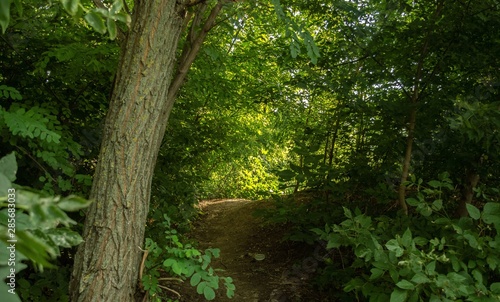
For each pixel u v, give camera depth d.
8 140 3.06
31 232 0.69
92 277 2.71
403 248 2.88
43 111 3.18
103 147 2.83
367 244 3.17
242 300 4.55
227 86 5.59
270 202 8.36
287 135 7.50
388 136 4.68
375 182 4.94
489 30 4.16
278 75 6.43
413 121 4.43
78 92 4.22
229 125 7.14
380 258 2.92
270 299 4.53
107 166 2.79
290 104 5.90
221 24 4.05
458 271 2.90
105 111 4.38
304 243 5.95
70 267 3.64
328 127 5.91
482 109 2.93
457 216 4.38
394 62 4.65
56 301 3.25
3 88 3.07
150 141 2.88
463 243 2.98
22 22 3.66
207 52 4.21
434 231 3.57
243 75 6.43
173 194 5.57
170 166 5.95
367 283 3.13
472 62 4.17
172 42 2.94
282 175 5.09
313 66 5.06
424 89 4.53
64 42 4.05
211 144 6.62
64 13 3.88
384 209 4.95
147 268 3.22
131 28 2.88
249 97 6.31
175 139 5.92
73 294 2.74
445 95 4.24
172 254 3.29
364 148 5.10
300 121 6.68
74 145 3.37
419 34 4.40
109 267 2.73
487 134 3.07
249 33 5.59
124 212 2.78
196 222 8.16
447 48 4.28
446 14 4.32
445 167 4.43
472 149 4.04
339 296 4.09
